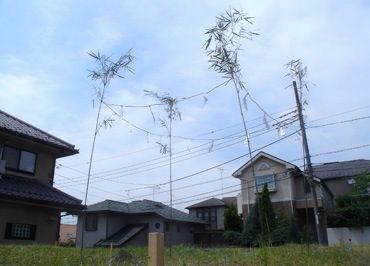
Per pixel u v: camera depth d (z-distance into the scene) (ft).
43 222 33.71
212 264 14.46
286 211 64.90
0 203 30.14
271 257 14.07
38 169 35.65
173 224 69.51
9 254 16.14
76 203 35.24
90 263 14.55
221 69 12.82
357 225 54.70
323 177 79.46
